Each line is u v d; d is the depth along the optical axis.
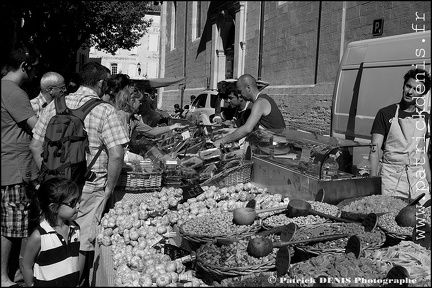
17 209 4.35
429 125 4.18
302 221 3.54
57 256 3.40
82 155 3.93
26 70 4.45
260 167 4.90
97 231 4.23
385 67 6.10
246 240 3.34
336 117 6.93
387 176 4.26
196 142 6.25
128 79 5.36
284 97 7.94
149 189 4.89
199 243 3.50
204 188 4.79
